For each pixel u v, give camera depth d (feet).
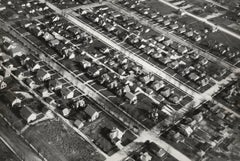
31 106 410.52
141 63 547.08
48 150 358.02
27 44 537.65
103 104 437.17
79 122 393.29
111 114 424.46
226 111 467.93
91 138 382.83
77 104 418.92
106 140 383.24
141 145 384.68
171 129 417.90
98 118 413.39
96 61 525.75
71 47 545.44
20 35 559.38
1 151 347.15
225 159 388.78
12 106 405.18
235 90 515.09
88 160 353.92
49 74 463.01
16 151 350.43
